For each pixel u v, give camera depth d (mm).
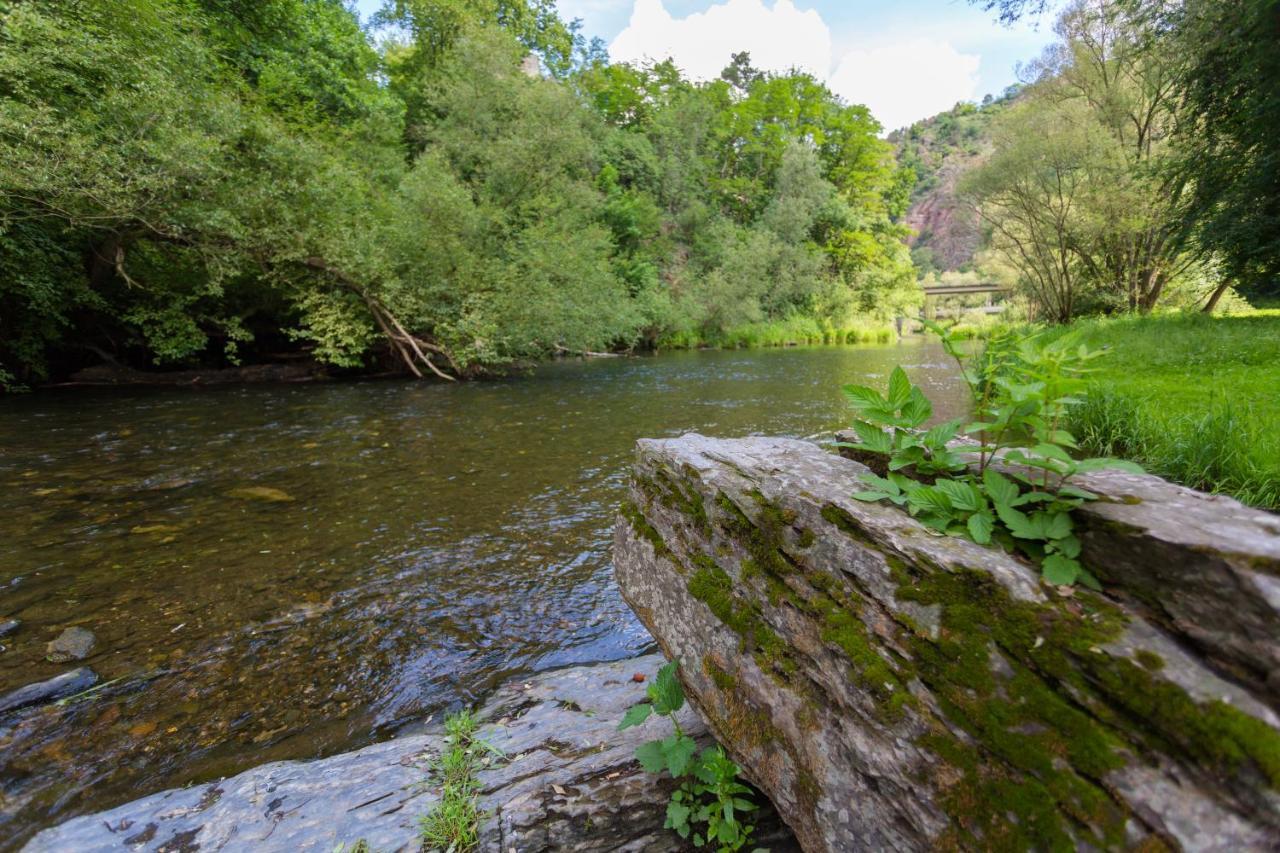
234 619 3621
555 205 19328
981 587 1358
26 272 10812
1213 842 924
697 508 2242
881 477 1949
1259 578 1042
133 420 9469
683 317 29812
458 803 1991
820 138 51375
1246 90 10711
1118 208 17922
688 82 51156
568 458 7477
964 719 1272
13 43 9297
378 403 11805
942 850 1239
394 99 25219
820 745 1559
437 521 5312
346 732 2688
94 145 9961
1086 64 18719
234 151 12656
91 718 2697
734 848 1763
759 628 1837
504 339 15719
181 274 13812
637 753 1952
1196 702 1016
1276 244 10984
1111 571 1285
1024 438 2248
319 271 14586
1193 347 9070
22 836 2047
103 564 4316
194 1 15992
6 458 7031
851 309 40781
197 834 1926
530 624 3666
